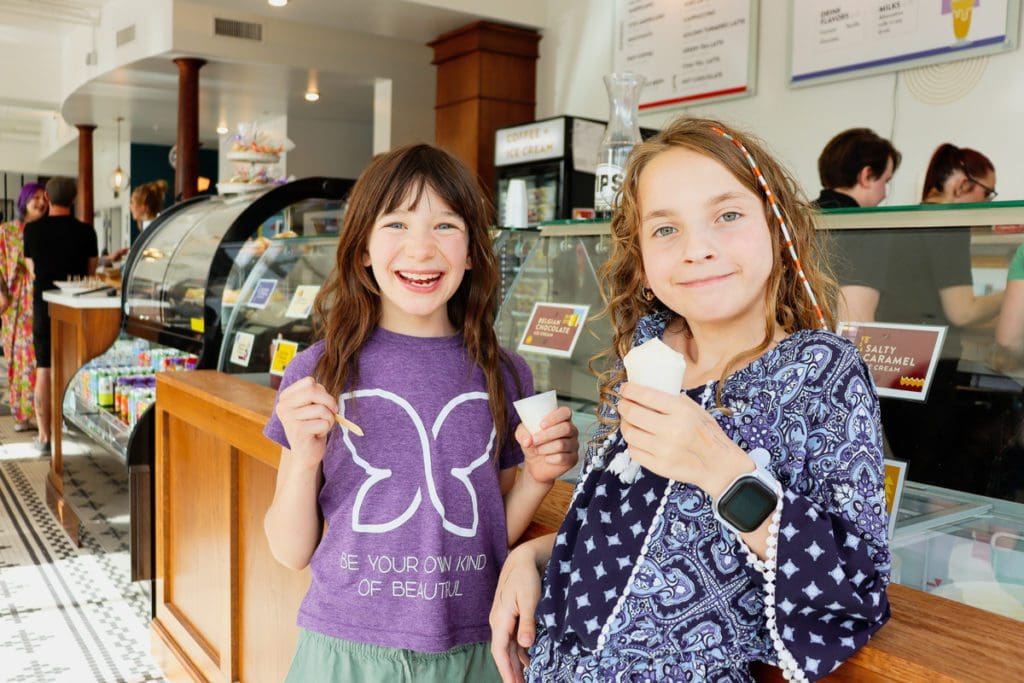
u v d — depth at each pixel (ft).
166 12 21.21
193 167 22.45
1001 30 11.04
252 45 22.22
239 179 13.98
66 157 48.29
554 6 18.98
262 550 7.25
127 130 38.63
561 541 3.41
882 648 2.81
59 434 15.25
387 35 20.36
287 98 28.48
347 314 4.59
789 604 2.63
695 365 3.37
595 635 3.04
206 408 8.08
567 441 4.18
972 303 4.59
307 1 18.17
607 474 3.29
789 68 13.89
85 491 13.17
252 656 7.52
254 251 11.12
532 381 4.99
